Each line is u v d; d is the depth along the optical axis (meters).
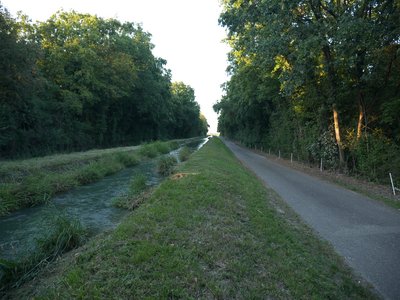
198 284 4.46
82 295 4.03
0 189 11.05
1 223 9.23
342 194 12.08
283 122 29.56
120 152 24.69
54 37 33.06
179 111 85.50
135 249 5.38
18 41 20.59
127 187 14.70
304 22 16.02
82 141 34.59
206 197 9.24
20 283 5.06
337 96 17.66
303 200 10.97
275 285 4.70
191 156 25.77
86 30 35.81
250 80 28.41
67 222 7.04
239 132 63.72
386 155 14.15
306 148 22.44
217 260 5.27
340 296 4.69
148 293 4.14
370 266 5.72
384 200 10.99
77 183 14.85
